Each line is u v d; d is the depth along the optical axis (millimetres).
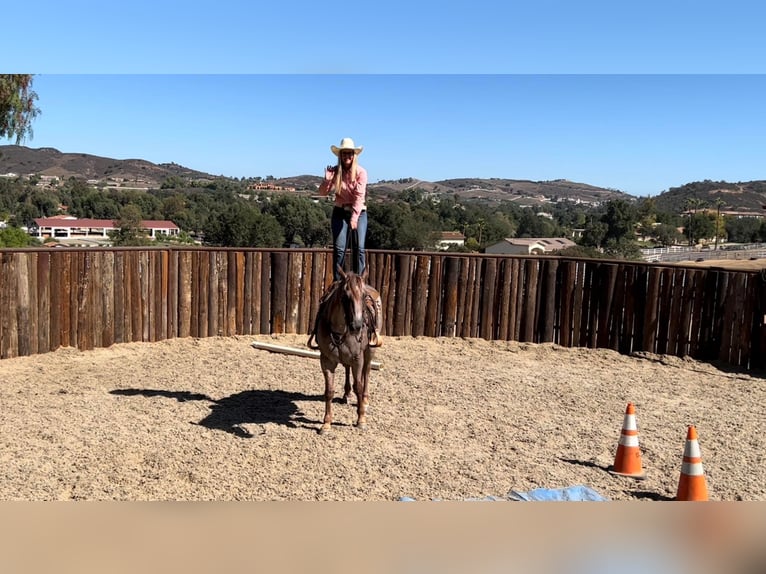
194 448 6387
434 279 12523
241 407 7840
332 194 8219
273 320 12461
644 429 7461
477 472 5973
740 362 10922
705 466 6309
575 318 12180
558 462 6312
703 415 8109
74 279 10648
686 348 11383
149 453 6223
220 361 10406
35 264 10219
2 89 13742
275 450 6395
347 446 6562
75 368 9719
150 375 9383
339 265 8289
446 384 9242
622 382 9766
